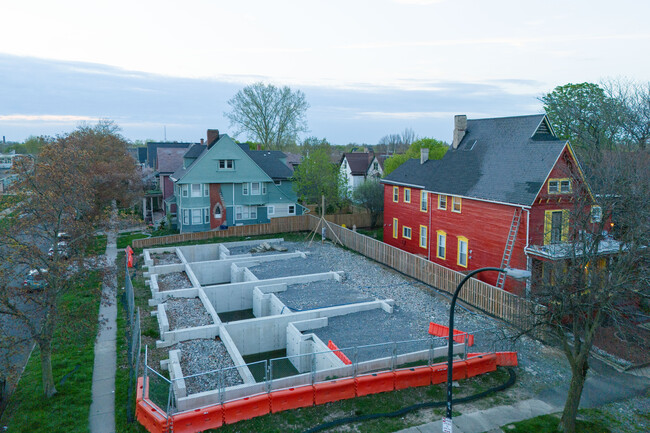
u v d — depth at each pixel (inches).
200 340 843.4
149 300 1024.9
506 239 1076.5
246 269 1272.1
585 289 593.0
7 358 637.3
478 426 584.1
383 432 569.0
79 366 763.4
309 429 573.0
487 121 1381.6
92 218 1084.5
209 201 1820.9
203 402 604.1
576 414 600.4
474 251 1194.6
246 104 2854.3
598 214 730.2
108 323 953.5
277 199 1958.7
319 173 1956.2
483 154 1294.3
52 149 914.7
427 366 707.4
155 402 612.7
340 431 570.3
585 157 983.6
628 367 758.5
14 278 652.7
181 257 1407.5
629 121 1487.5
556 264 721.0
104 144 1956.2
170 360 733.9
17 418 611.8
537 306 741.3
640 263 612.4
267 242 1616.6
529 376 724.0
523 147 1164.5
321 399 631.2
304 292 1107.3
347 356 767.7
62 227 724.0
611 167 735.7
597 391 689.0
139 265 1380.4
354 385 647.8
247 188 1883.6
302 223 1886.1
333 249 1576.0
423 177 1462.8
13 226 668.7
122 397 666.8
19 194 686.5
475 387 684.1
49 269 647.8
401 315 960.3
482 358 725.3
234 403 588.7
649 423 608.7
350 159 2859.3
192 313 970.1
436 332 815.7
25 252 631.8
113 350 834.2
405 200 1557.6
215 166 1807.3
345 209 2218.3
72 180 729.0
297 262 1398.9
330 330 885.8
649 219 619.2
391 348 800.3
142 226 1993.1
